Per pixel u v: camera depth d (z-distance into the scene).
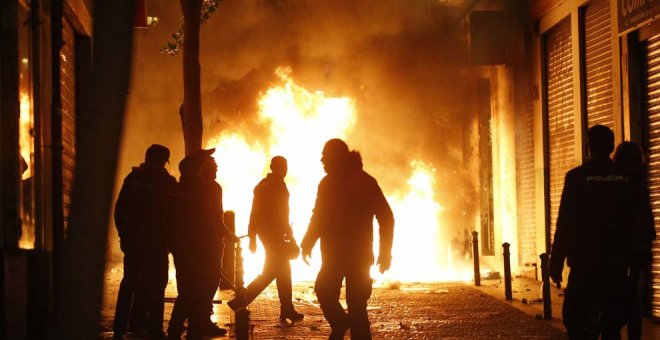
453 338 10.86
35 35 11.06
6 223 9.25
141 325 10.92
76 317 7.30
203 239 9.50
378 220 8.96
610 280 7.90
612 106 14.76
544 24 18.05
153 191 10.05
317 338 10.90
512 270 20.00
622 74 13.73
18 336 8.77
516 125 19.75
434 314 13.06
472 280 19.03
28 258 10.65
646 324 12.17
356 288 8.81
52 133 12.07
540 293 15.95
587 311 8.06
